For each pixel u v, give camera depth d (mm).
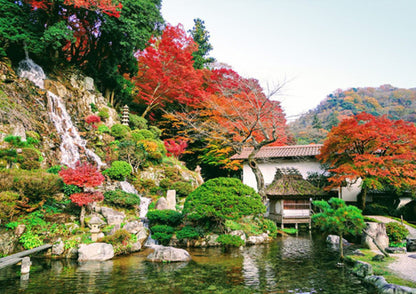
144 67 31469
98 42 25672
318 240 16641
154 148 23047
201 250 13414
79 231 12266
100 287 8062
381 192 22984
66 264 10383
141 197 19094
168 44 29328
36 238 11250
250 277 9266
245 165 27031
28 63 20297
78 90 22891
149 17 24453
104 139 21438
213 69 34688
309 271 10047
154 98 30859
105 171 18141
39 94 19078
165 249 11523
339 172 18516
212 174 34031
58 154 17266
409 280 8508
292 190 20781
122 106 29703
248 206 14172
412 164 17781
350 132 17656
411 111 77562
